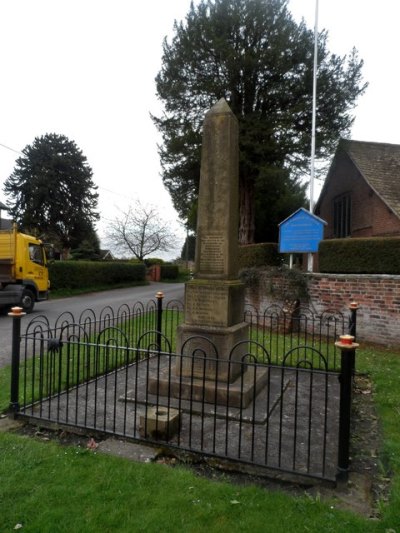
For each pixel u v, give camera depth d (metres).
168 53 17.00
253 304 10.84
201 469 3.27
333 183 17.61
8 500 2.72
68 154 35.81
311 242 9.88
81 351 6.91
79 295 20.67
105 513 2.61
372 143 15.35
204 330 4.74
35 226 33.34
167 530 2.46
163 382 4.68
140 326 8.83
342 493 2.90
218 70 16.36
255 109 16.52
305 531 2.47
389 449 3.53
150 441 3.55
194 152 16.11
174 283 33.28
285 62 15.53
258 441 3.68
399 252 9.09
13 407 4.14
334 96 15.62
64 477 3.01
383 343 8.18
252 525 2.52
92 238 38.19
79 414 4.21
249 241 17.66
